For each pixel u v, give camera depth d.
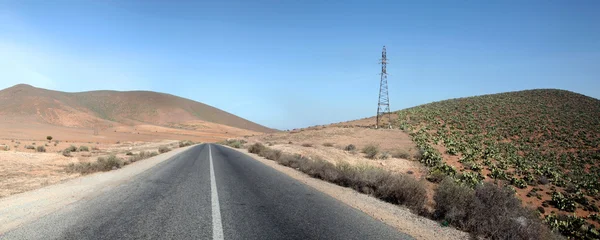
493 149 43.31
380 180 10.64
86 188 10.15
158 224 6.03
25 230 5.45
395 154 35.75
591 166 36.69
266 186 11.29
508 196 7.80
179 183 11.62
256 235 5.49
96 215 6.61
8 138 56.28
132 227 5.77
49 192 9.38
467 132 59.59
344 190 10.92
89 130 110.62
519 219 6.64
